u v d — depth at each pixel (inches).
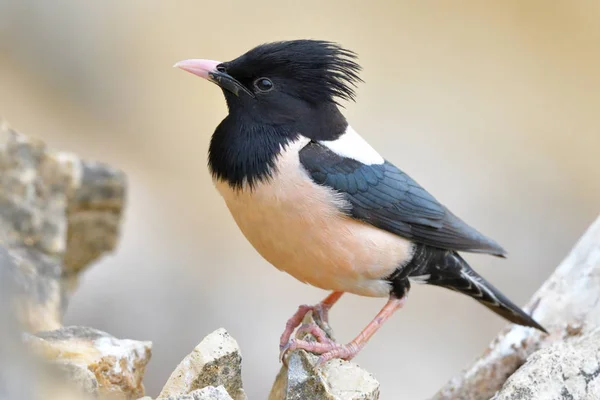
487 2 940.6
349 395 305.6
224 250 659.4
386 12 914.7
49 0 868.6
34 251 401.7
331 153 346.9
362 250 348.8
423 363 591.2
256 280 630.5
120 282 579.5
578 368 301.9
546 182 746.8
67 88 832.9
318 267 350.0
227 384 299.4
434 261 373.4
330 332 366.9
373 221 351.9
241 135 344.2
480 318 631.2
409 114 786.8
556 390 299.1
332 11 902.4
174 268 613.9
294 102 348.2
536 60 886.4
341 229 343.0
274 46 349.4
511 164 754.8
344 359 344.2
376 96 802.2
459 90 827.4
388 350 594.2
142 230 644.7
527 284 665.6
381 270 359.3
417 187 369.7
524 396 297.9
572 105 841.5
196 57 854.5
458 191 717.9
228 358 296.8
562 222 704.4
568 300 375.6
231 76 347.9
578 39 916.0
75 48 856.9
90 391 265.3
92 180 456.1
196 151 776.3
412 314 625.0
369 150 366.0
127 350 305.4
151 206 684.1
